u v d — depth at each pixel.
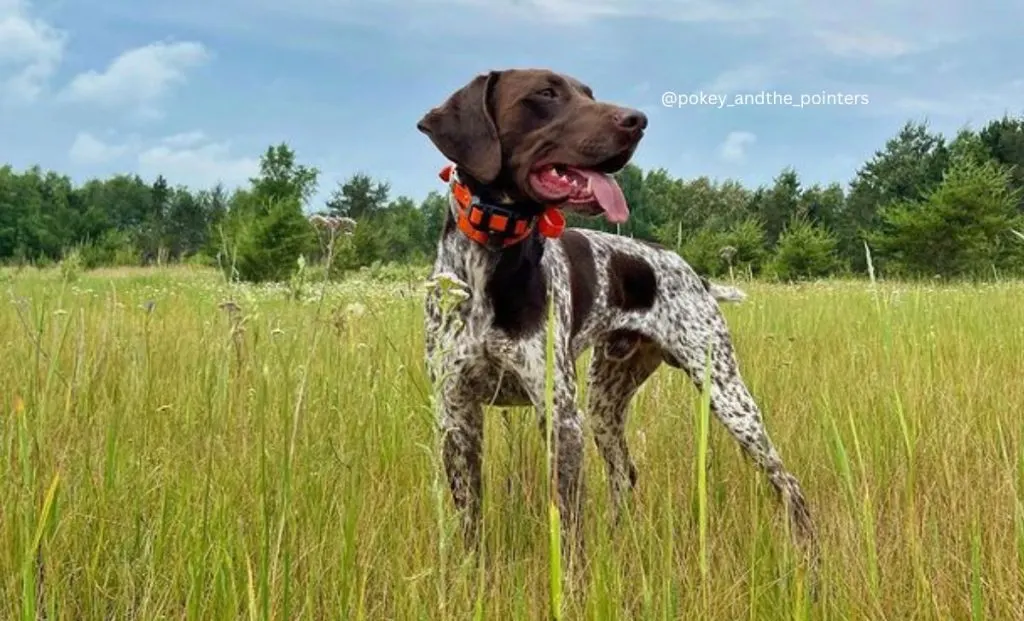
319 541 2.94
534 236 3.85
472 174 3.75
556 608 1.77
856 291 14.14
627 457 4.72
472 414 3.92
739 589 2.91
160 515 3.00
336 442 3.79
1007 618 2.78
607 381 4.79
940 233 27.75
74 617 2.71
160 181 70.50
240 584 2.64
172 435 3.81
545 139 3.73
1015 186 40.94
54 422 3.64
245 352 4.12
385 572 2.89
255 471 3.26
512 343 3.80
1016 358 6.62
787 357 6.47
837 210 46.59
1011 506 3.40
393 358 5.08
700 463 1.81
